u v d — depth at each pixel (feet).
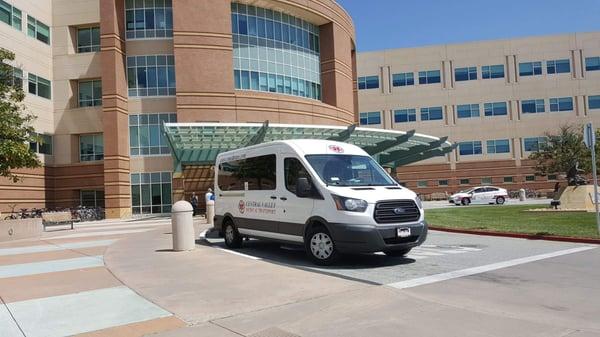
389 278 26.99
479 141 206.49
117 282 27.22
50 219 75.66
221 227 44.55
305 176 33.91
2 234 56.29
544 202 130.31
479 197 137.59
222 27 129.18
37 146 125.90
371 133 120.67
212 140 112.78
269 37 142.00
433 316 18.88
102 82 122.31
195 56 125.90
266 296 22.63
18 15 121.70
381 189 32.22
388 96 211.61
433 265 31.27
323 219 31.73
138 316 20.18
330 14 154.92
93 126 131.23
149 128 126.82
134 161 125.80
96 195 135.54
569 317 18.90
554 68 205.36
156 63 128.36
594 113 202.18
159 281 26.96
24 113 119.96
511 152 204.33
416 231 31.40
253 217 39.58
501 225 55.83
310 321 18.70
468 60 209.26
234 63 134.31
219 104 126.62
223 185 44.86
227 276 27.63
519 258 33.68
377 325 17.90
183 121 123.34
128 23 129.18
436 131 208.33
